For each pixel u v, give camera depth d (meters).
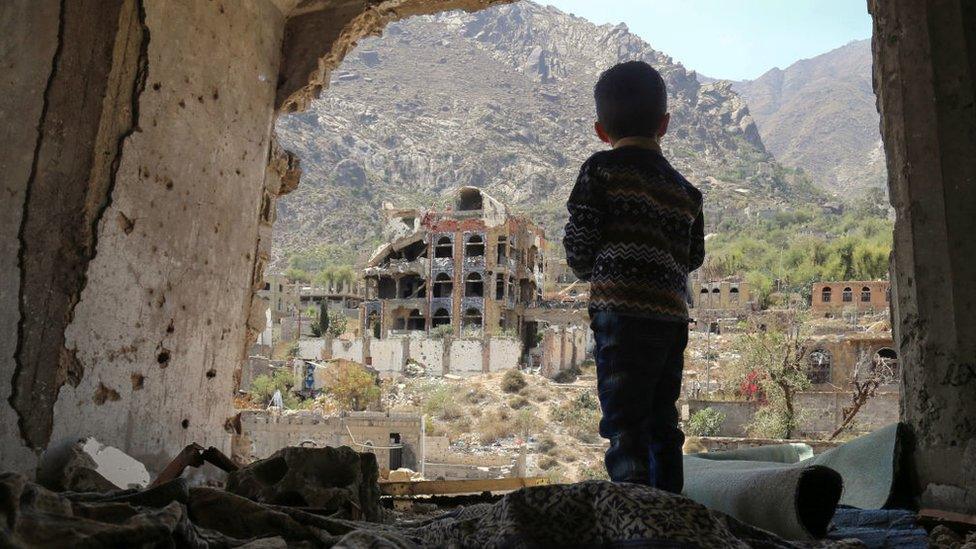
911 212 4.11
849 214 177.75
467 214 68.50
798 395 30.69
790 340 33.62
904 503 4.00
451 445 43.91
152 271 5.35
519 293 70.25
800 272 101.25
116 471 4.91
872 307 70.38
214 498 2.49
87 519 1.85
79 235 4.75
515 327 68.44
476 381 55.75
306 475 3.44
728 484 3.46
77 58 4.79
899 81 4.24
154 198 5.34
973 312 3.85
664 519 1.73
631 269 2.86
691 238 3.25
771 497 3.02
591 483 1.90
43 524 1.69
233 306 6.32
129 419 5.17
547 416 48.78
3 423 4.32
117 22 4.98
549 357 57.78
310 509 3.15
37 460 4.48
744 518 3.21
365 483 3.57
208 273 5.97
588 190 2.96
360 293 103.25
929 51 4.13
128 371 5.16
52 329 4.61
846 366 40.25
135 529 1.76
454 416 49.72
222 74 6.07
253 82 6.53
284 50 7.04
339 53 7.08
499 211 67.50
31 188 4.54
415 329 70.44
